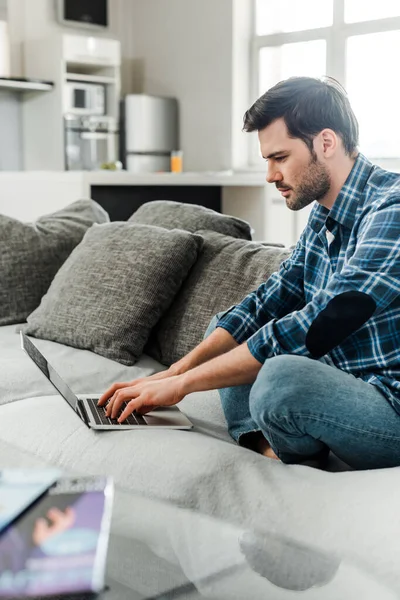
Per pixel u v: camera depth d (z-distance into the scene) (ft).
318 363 4.56
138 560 2.81
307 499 4.13
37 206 16.42
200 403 5.91
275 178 5.10
